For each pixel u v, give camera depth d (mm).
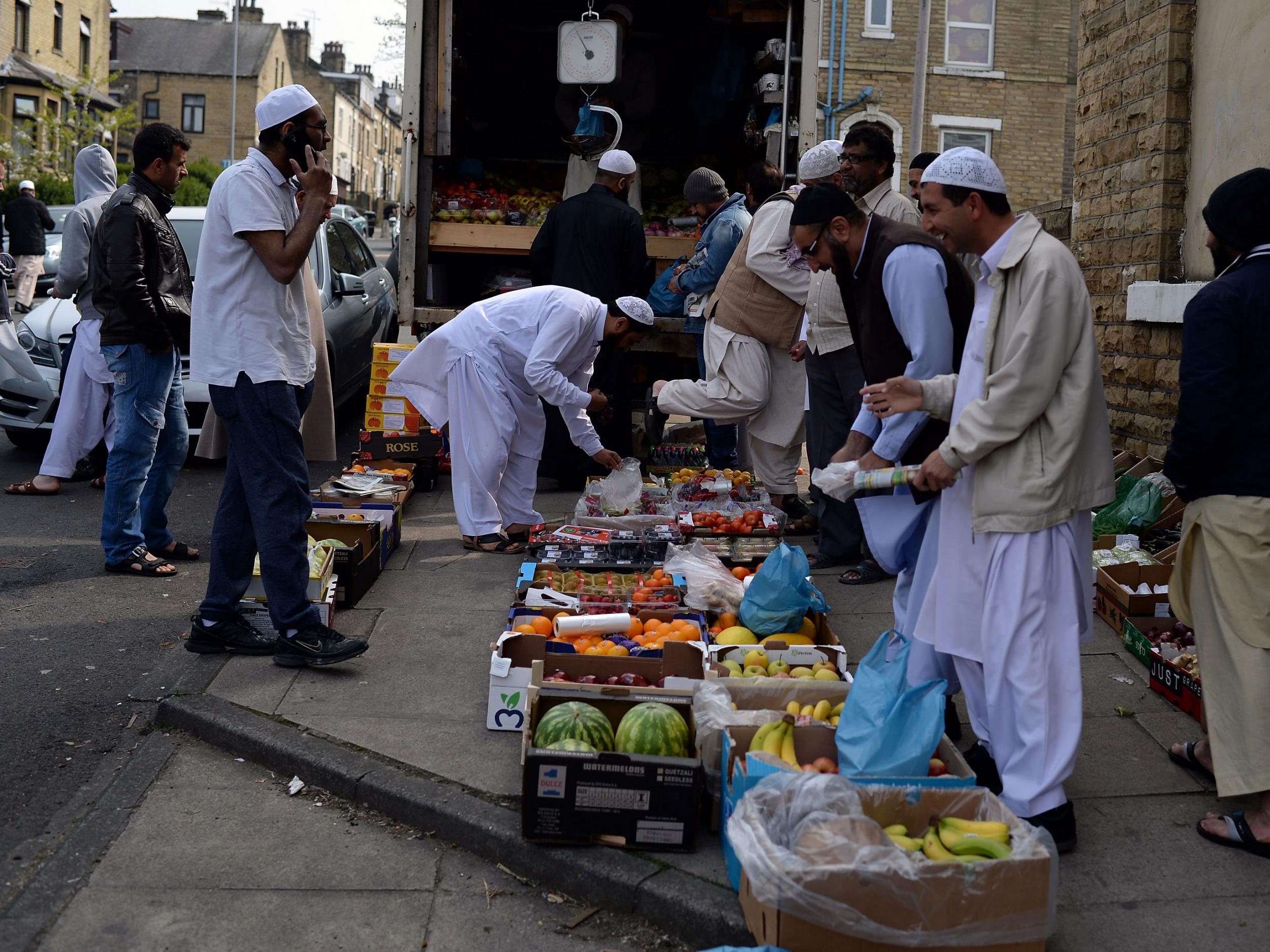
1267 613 3316
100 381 7980
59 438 8047
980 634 3426
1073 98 23219
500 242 8680
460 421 6457
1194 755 3916
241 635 4926
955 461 3314
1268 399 3324
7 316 9242
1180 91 6234
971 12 22938
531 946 3086
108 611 5723
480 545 6551
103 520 6379
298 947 3035
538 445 6727
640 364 9414
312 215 4488
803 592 4785
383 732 4152
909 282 3762
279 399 4590
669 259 9086
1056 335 3219
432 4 8344
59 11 44188
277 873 3385
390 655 4922
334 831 3639
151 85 67250
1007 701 3369
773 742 3424
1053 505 3303
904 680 3434
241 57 68562
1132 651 4910
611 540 6062
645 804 3361
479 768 3885
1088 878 3273
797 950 2740
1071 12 22984
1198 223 6125
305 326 4797
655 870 3287
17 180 32219
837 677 4066
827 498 6125
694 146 10602
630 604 5027
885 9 22734
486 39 10195
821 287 5824
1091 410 3361
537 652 4336
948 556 3488
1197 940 2984
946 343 3760
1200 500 3457
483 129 10359
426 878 3393
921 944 2730
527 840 3414
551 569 5645
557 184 10203
